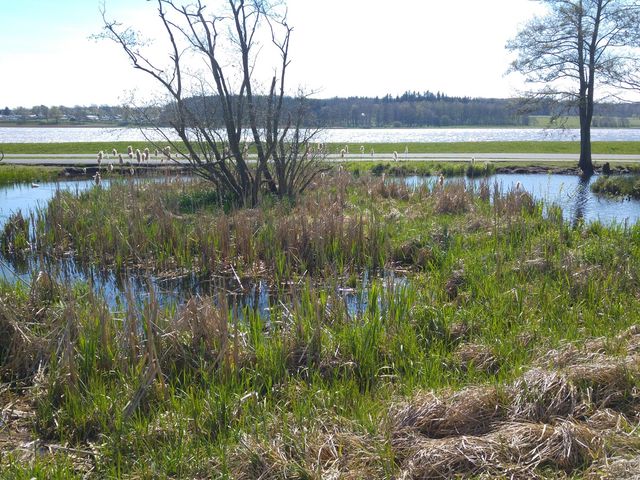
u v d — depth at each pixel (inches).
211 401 215.8
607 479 162.1
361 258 460.8
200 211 577.9
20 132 3585.1
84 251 501.7
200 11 611.5
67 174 1037.8
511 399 207.8
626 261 386.9
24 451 200.4
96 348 255.9
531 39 1195.9
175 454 188.1
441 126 4997.5
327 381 247.0
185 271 455.5
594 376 213.5
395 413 204.2
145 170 994.7
